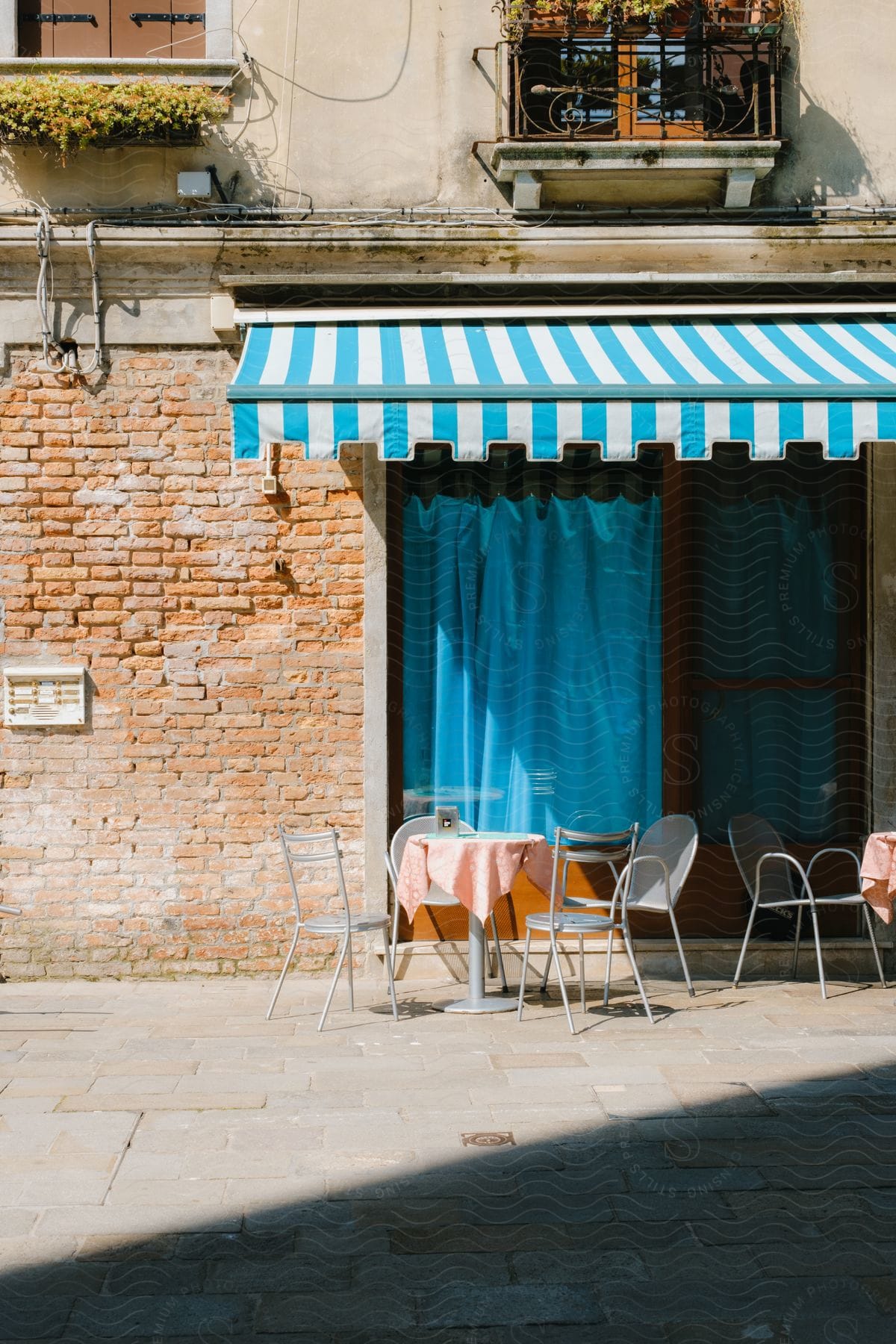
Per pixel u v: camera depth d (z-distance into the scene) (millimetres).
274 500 8594
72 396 8547
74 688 8500
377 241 8453
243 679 8586
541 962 8609
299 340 8109
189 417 8586
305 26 8656
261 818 8586
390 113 8648
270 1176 5109
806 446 8930
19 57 8648
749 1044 6934
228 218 8539
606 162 8414
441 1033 7191
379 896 8578
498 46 8492
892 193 8766
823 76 8758
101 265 8516
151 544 8562
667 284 8609
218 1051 6840
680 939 8742
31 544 8539
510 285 8586
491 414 7078
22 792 8516
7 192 8555
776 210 8641
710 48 8586
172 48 8812
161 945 8547
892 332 8305
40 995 8156
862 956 8695
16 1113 5820
